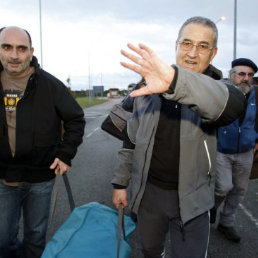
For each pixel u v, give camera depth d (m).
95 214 1.81
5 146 1.90
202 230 1.53
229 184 2.67
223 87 1.17
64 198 3.94
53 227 3.08
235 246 2.74
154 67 1.07
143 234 1.65
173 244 1.61
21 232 2.93
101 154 7.06
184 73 1.09
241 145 2.63
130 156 1.74
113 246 1.56
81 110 2.16
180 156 1.46
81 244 1.55
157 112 1.51
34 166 1.96
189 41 1.50
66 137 2.03
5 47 1.82
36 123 1.92
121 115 2.13
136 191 1.59
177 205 1.54
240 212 3.51
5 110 1.90
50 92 1.97
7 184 1.95
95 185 4.53
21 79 1.94
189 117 1.45
